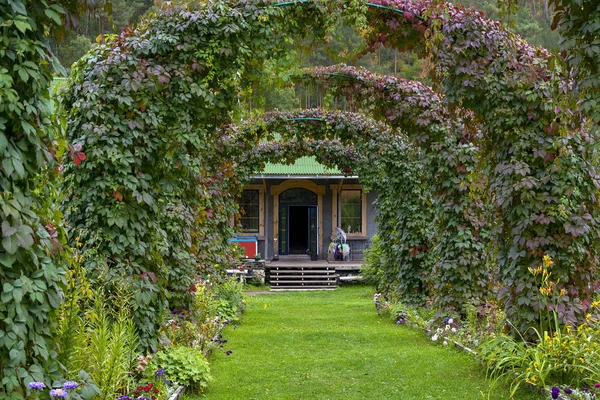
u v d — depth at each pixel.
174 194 6.75
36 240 2.85
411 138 8.49
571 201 5.55
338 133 11.60
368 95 8.62
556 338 4.89
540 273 5.49
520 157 5.70
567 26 4.24
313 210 21.58
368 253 17.75
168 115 5.44
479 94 5.85
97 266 5.10
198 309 7.73
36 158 2.84
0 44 2.67
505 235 5.89
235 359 6.97
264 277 19.56
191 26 5.43
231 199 12.96
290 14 5.85
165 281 5.62
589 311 5.52
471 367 6.14
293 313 12.16
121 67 5.24
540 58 5.82
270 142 13.90
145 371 4.77
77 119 5.34
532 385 4.95
